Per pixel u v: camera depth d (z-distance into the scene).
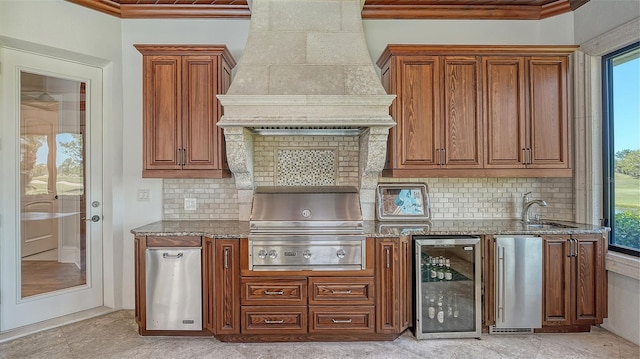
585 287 2.70
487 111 2.96
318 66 2.74
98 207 3.21
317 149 3.27
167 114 2.92
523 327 2.69
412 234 2.70
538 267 2.69
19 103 2.85
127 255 3.28
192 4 3.23
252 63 2.73
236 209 3.29
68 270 3.08
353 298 2.60
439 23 3.33
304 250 2.60
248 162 2.95
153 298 2.66
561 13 3.22
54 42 2.89
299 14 2.83
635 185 2.68
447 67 2.96
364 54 2.79
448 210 3.34
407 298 2.68
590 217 2.95
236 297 2.60
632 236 2.69
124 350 2.53
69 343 2.62
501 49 2.93
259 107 2.66
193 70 2.93
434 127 2.96
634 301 2.60
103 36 3.15
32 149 2.93
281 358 2.44
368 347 2.58
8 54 2.79
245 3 3.23
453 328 2.72
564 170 2.97
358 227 2.63
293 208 2.71
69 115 3.11
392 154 2.96
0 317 2.73
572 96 3.07
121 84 3.26
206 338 2.71
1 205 2.76
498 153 2.96
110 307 3.21
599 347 2.56
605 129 2.91
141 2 3.19
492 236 2.71
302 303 2.60
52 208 3.03
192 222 3.16
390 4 3.29
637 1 2.58
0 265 2.75
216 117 2.93
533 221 3.12
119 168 3.25
